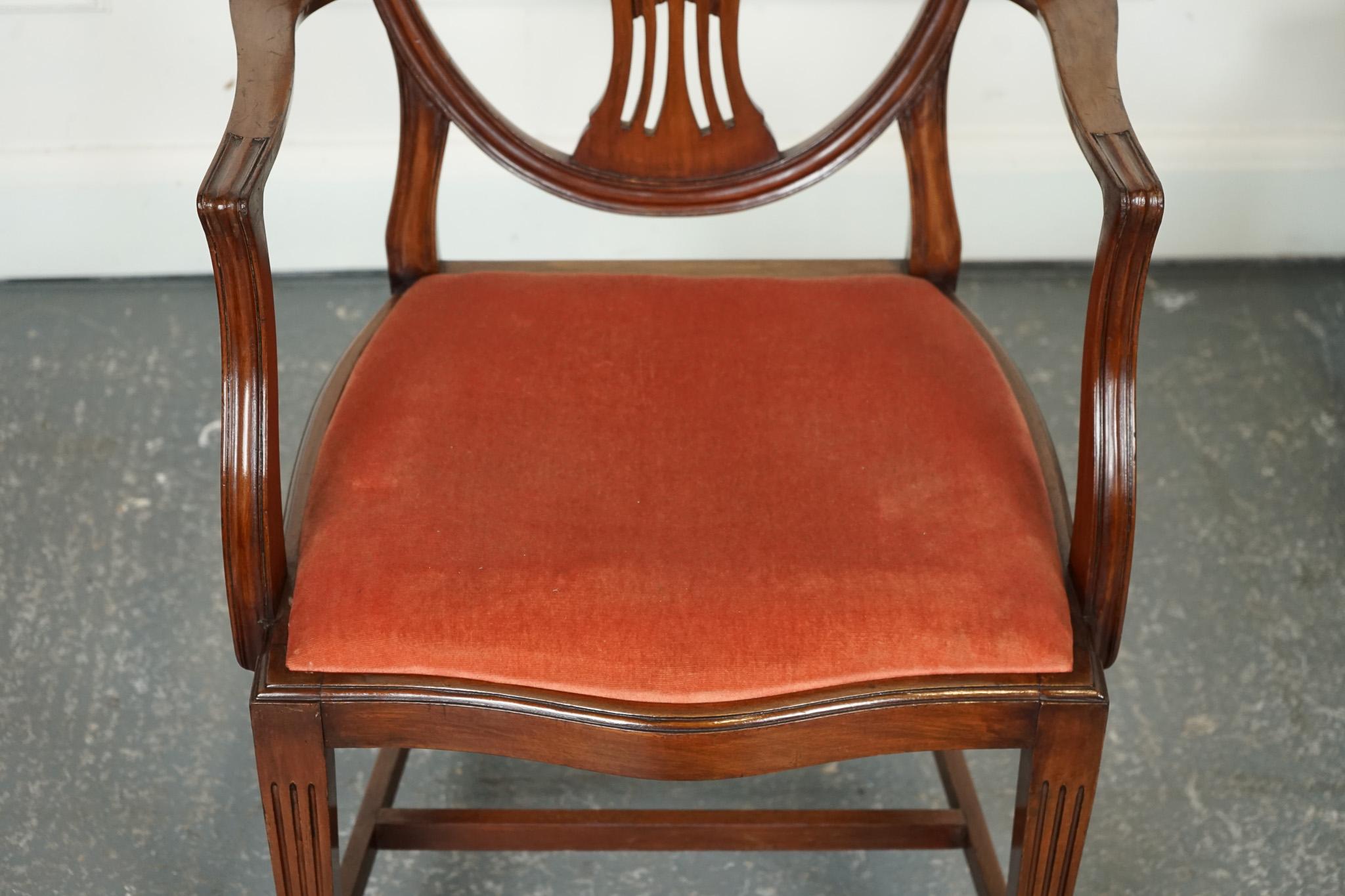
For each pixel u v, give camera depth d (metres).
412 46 1.06
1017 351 1.89
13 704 1.40
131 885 1.23
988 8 1.87
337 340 1.89
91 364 1.85
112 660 1.45
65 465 1.68
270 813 0.89
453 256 2.03
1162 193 0.77
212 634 1.49
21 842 1.26
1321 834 1.29
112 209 1.96
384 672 0.83
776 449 0.92
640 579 0.83
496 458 0.91
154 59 1.86
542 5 1.83
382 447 0.91
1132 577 1.56
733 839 1.14
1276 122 1.99
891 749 0.86
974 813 1.18
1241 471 1.71
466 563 0.84
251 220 0.77
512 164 1.10
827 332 1.03
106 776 1.33
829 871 1.27
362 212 1.98
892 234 2.02
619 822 1.14
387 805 1.22
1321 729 1.40
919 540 0.86
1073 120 0.84
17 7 1.80
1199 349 1.91
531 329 1.03
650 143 1.10
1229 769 1.36
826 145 1.10
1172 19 1.90
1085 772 0.87
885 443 0.93
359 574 0.83
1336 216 2.05
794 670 0.82
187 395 1.80
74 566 1.55
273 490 0.84
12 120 1.89
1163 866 1.26
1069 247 2.06
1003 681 0.84
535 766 1.37
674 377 0.98
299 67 1.87
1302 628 1.51
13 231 1.97
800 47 1.88
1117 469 0.83
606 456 0.91
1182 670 1.46
